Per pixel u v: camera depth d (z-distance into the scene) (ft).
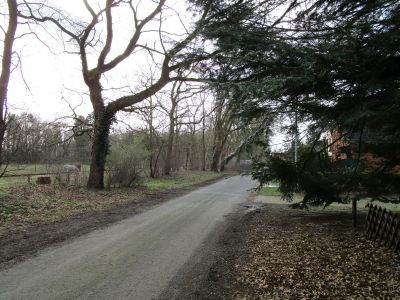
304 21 25.84
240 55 25.32
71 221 39.01
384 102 20.04
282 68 23.67
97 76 68.54
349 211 46.75
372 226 30.53
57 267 23.27
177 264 24.13
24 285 20.07
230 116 29.58
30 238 30.89
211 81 26.78
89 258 25.32
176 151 148.77
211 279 21.24
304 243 29.63
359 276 21.24
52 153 70.79
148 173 111.55
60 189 63.41
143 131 102.32
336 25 25.12
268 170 37.58
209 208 51.62
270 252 26.99
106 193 64.13
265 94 23.94
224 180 119.14
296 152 36.47
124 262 24.48
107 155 72.33
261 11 26.96
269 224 38.78
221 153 175.83
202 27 27.40
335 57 20.94
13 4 48.49
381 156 28.55
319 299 18.21
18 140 46.68
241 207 52.90
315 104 27.02
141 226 37.24
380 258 24.54
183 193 72.59
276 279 21.08
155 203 56.24
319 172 37.29
